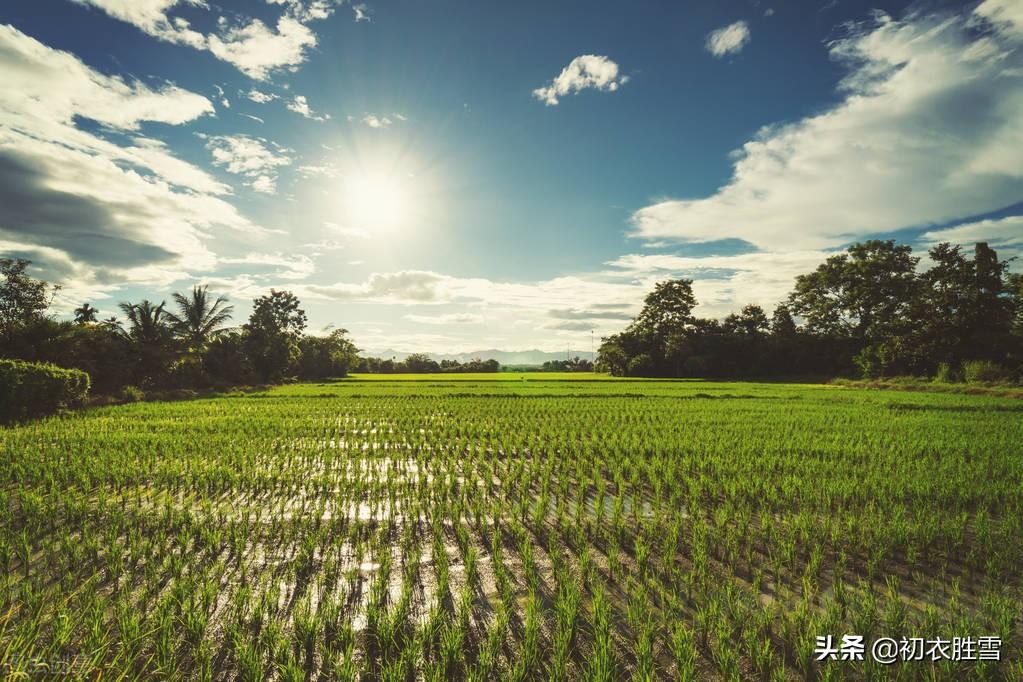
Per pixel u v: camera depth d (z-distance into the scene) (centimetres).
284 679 400
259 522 774
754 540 720
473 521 800
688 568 631
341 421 1894
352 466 1161
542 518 774
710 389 4166
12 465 1047
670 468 1098
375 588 540
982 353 4791
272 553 659
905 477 1016
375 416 2111
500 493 955
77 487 943
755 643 438
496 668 423
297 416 2052
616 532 727
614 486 1021
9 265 2731
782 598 555
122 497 874
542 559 660
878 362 5388
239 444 1365
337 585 576
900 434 1584
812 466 1125
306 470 1110
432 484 980
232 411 2192
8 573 577
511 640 467
